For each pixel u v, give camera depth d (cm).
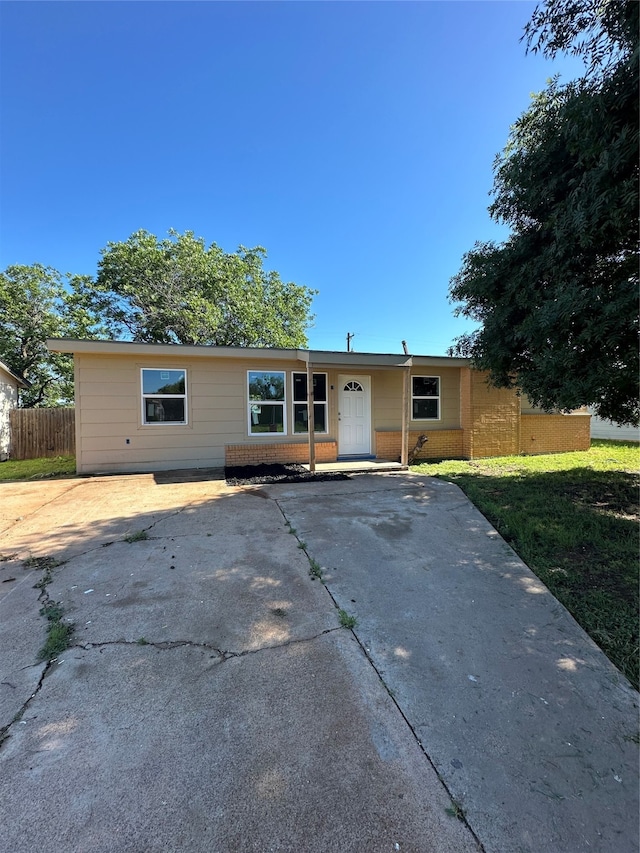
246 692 195
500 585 315
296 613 271
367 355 820
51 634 240
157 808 136
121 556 362
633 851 125
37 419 1145
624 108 362
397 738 169
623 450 1158
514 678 211
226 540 404
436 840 127
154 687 197
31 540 404
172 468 831
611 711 189
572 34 388
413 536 418
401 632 251
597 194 385
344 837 127
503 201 546
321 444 914
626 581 318
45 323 1800
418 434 1012
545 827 132
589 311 418
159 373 825
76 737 166
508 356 609
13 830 128
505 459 976
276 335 2005
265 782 146
